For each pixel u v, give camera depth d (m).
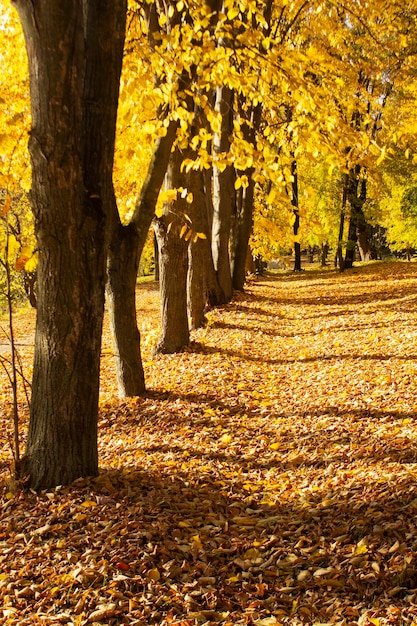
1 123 6.80
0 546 4.02
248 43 5.81
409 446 5.42
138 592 3.47
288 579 3.62
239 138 5.63
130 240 7.70
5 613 3.30
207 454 6.11
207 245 14.51
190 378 9.07
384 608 3.17
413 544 3.59
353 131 5.84
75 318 4.66
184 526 4.23
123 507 4.45
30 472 4.86
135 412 7.80
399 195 26.48
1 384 10.88
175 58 6.22
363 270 27.20
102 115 4.46
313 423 6.79
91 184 4.51
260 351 11.16
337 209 27.66
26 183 6.93
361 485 4.75
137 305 22.59
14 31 8.24
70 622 3.20
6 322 21.42
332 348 10.73
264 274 35.66
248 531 4.31
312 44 10.16
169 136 7.28
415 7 10.73
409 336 10.26
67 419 4.83
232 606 3.41
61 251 4.48
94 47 4.38
